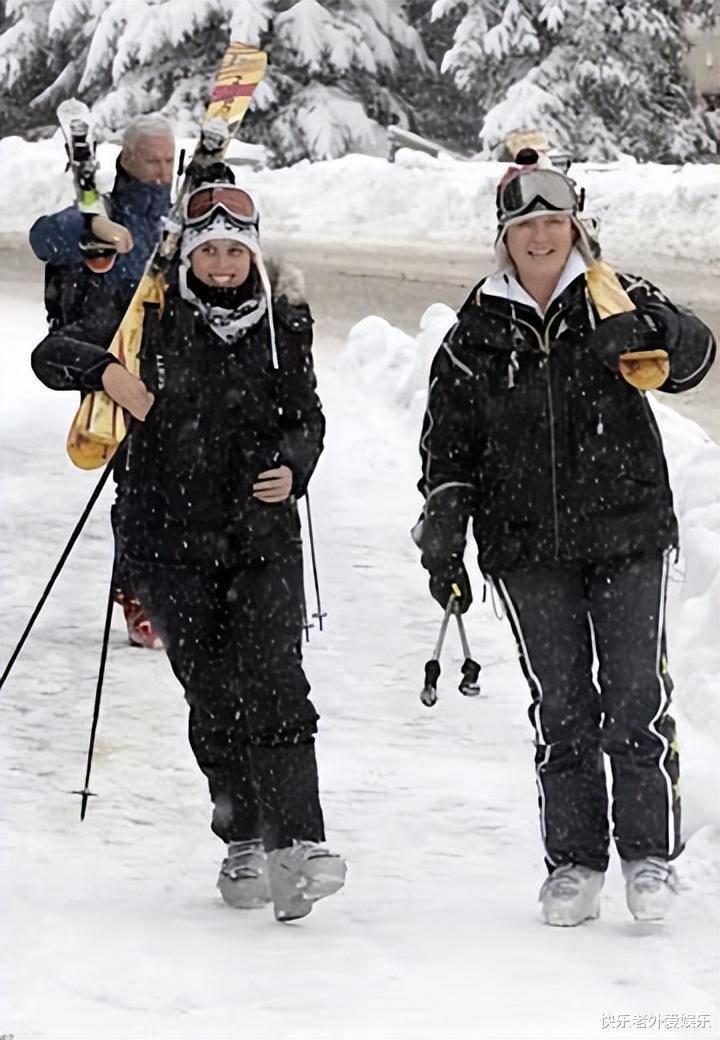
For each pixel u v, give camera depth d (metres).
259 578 14.81
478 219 73.19
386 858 16.17
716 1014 12.05
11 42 113.88
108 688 20.91
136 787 17.92
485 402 14.66
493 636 22.81
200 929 14.09
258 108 104.31
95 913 14.31
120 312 16.42
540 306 14.55
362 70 107.94
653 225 67.44
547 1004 12.28
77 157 18.34
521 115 100.56
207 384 14.71
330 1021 11.87
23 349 41.84
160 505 14.88
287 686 14.77
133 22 103.00
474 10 104.06
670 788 14.62
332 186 76.81
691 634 20.12
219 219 14.49
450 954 13.53
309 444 14.91
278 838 14.47
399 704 20.33
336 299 53.56
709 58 110.50
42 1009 11.88
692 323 14.53
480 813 17.22
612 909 15.05
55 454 31.81
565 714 14.79
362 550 26.03
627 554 14.55
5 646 22.27
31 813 17.08
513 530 14.75
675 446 27.06
